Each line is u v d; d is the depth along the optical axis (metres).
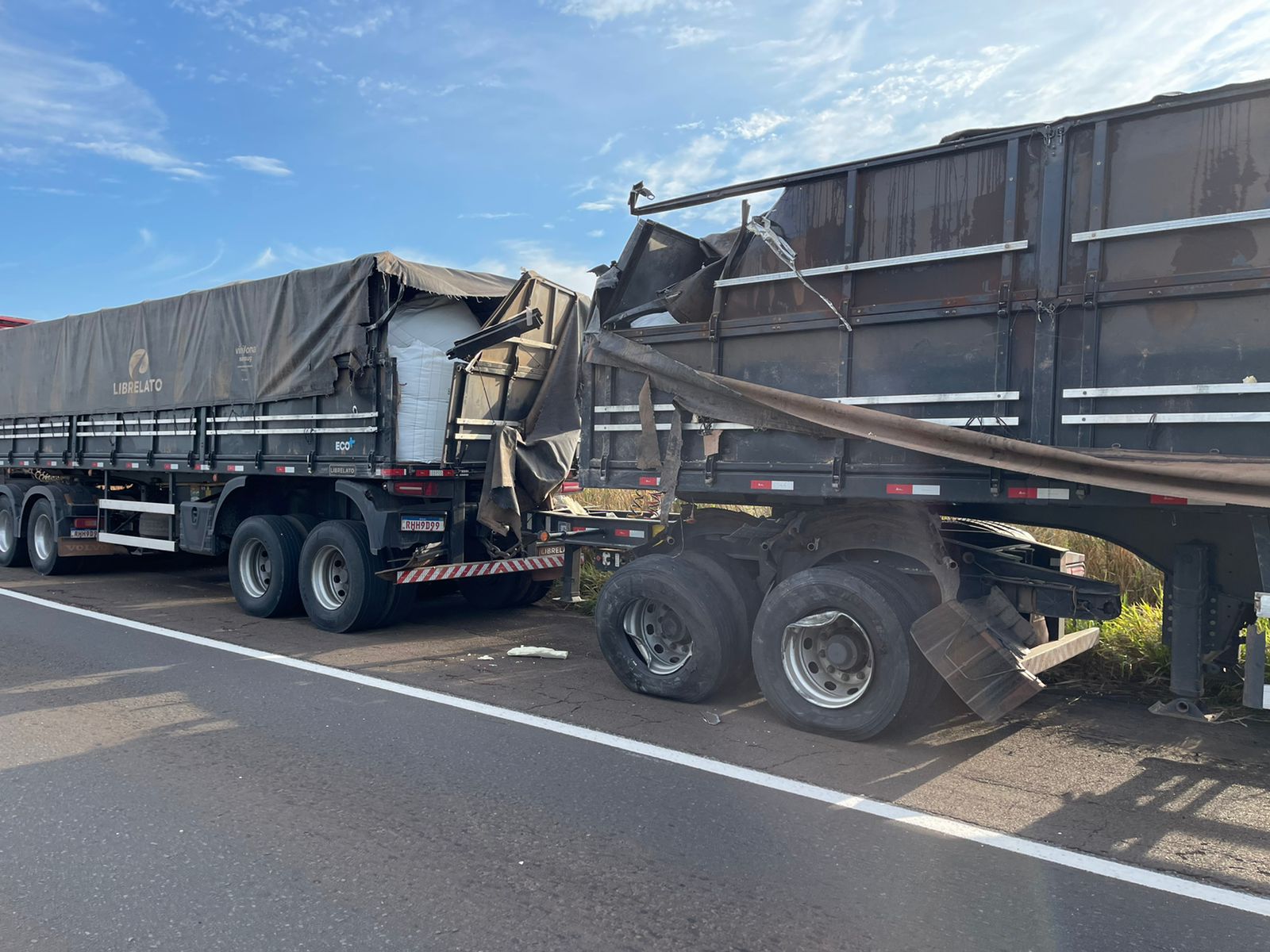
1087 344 4.74
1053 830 4.21
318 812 4.34
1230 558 5.21
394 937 3.24
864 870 3.78
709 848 3.98
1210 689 6.29
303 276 8.84
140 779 4.73
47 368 12.55
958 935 3.28
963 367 5.13
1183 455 4.45
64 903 3.47
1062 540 8.72
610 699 6.38
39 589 11.15
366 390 8.39
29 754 5.09
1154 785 4.80
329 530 8.63
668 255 6.89
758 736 5.57
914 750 5.35
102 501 11.84
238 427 9.70
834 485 5.54
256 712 5.94
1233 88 4.39
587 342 6.70
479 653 7.84
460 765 4.98
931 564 5.52
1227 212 4.42
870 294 5.46
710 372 6.09
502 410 9.16
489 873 3.73
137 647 7.82
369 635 8.58
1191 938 3.28
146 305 10.84
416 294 8.50
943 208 5.23
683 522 6.70
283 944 3.19
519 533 8.70
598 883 3.66
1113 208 4.70
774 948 3.19
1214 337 4.44
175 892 3.55
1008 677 5.25
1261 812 4.45
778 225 5.86
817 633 5.74
